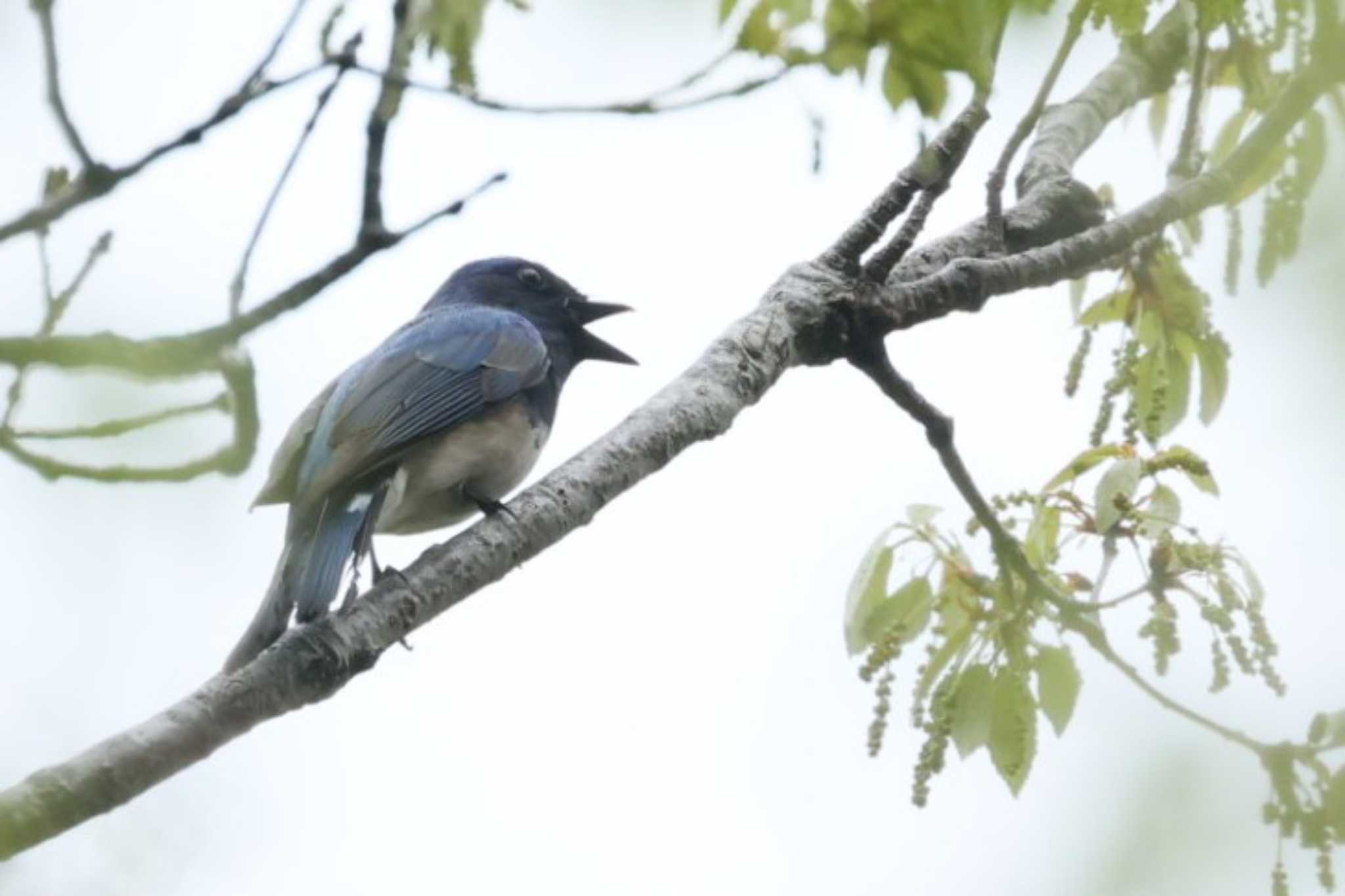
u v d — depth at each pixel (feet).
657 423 34.22
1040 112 37.60
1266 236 31.96
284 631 31.55
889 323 36.40
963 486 36.37
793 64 21.77
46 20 19.75
